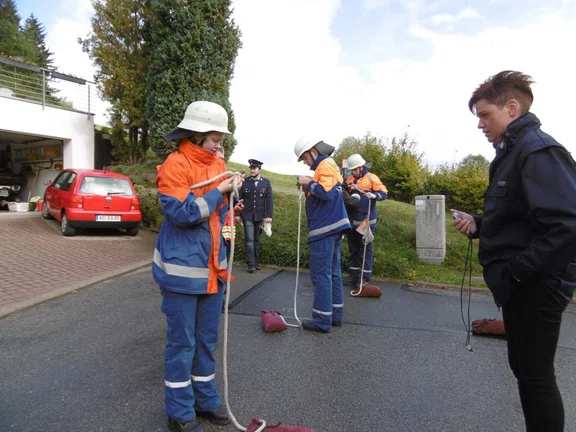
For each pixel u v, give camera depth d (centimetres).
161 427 255
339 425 262
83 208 937
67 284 597
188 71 1162
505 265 189
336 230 418
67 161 1412
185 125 241
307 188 414
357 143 1587
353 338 420
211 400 262
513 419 273
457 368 353
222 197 246
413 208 1133
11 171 1688
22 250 794
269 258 799
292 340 410
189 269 235
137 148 1462
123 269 703
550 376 187
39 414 268
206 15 1160
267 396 297
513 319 193
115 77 1370
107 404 282
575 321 508
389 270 724
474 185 1154
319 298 430
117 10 1342
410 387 316
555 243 163
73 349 377
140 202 1134
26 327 434
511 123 193
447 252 825
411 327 461
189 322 240
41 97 1451
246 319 475
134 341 397
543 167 174
